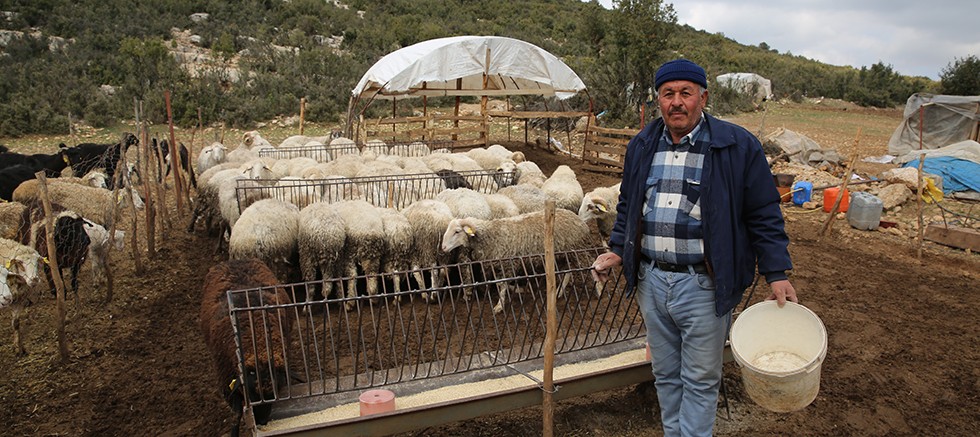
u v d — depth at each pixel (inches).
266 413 157.2
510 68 597.6
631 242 138.5
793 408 134.1
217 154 473.1
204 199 374.3
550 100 915.4
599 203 302.2
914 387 210.2
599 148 616.1
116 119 889.5
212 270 213.5
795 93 1567.4
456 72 575.8
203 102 946.1
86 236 257.1
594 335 217.2
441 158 438.3
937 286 307.4
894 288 303.4
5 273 216.1
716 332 134.0
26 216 297.1
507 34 1631.4
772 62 2069.4
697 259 130.5
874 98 1642.5
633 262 139.3
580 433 181.6
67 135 806.5
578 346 203.8
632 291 144.5
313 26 1455.5
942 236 381.1
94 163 516.1
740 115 1192.2
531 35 1670.8
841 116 1248.2
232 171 368.5
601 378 176.7
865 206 406.3
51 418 187.2
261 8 1525.6
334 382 177.5
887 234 403.2
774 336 147.5
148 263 324.2
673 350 143.5
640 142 137.9
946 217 437.1
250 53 1226.0
